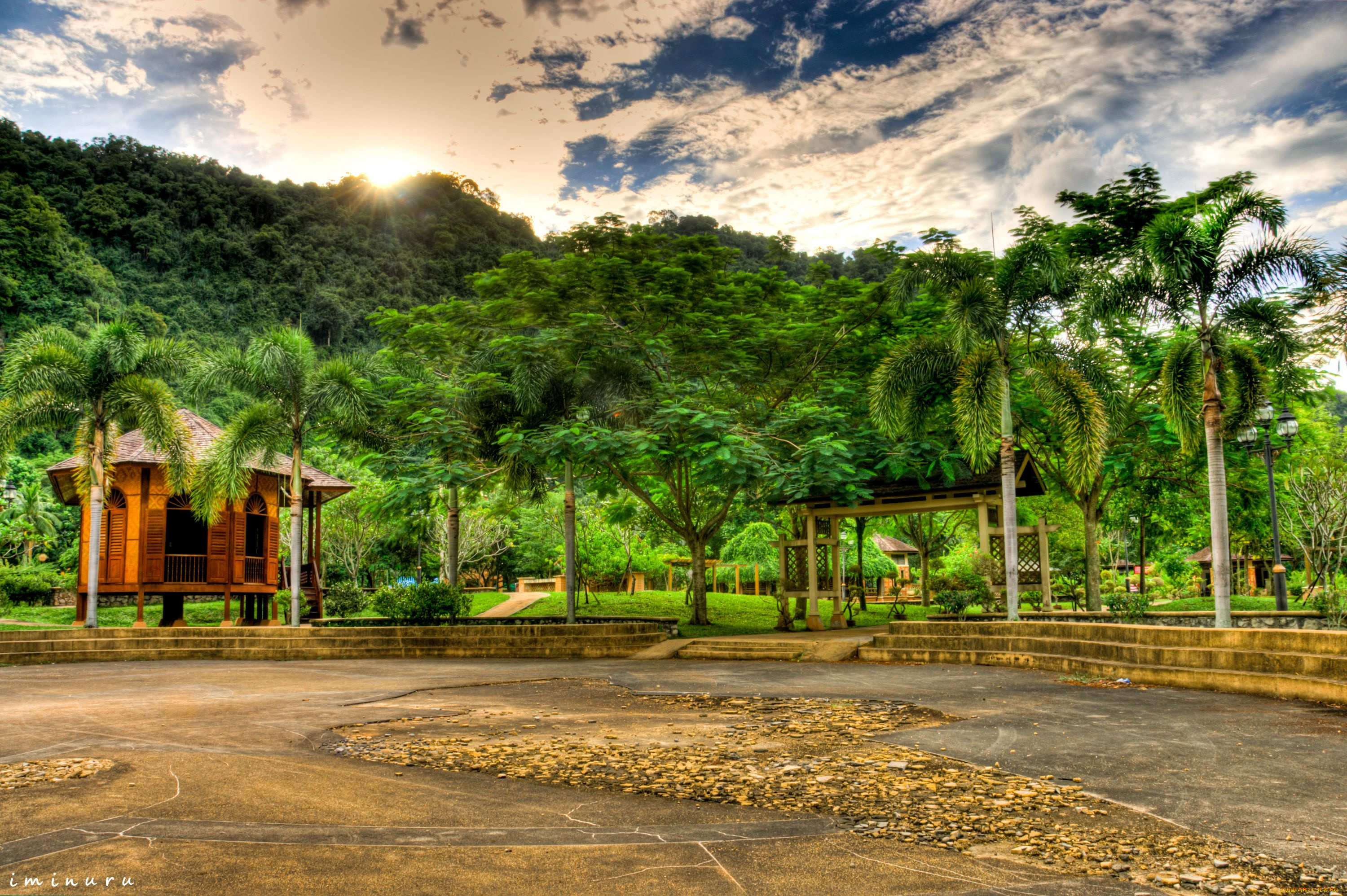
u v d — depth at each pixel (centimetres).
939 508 2430
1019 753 838
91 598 2336
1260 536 2795
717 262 2467
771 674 1658
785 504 2573
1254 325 1655
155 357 2428
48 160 11012
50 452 6762
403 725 1077
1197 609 2602
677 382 2433
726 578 4325
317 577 3134
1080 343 2258
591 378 2417
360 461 2597
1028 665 1642
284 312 11112
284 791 711
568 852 552
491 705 1268
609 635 2267
